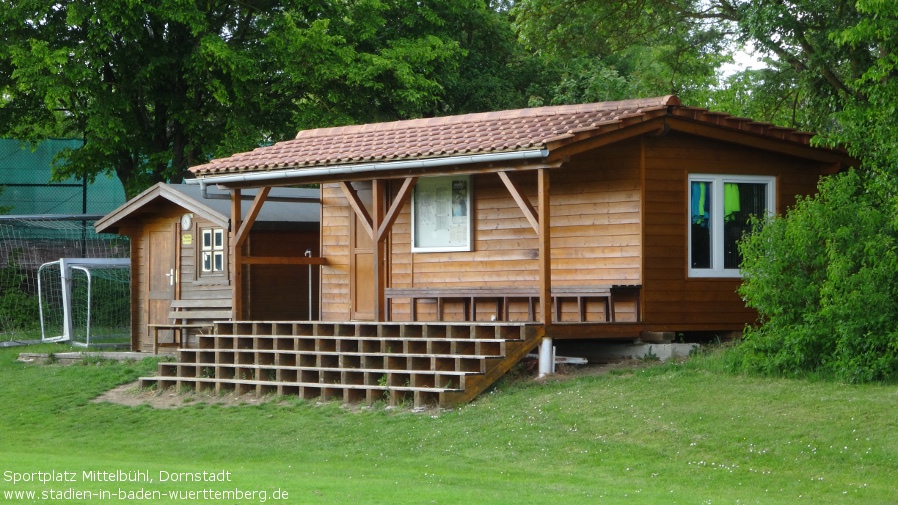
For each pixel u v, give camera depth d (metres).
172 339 23.88
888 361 14.69
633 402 14.56
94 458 14.49
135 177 32.69
